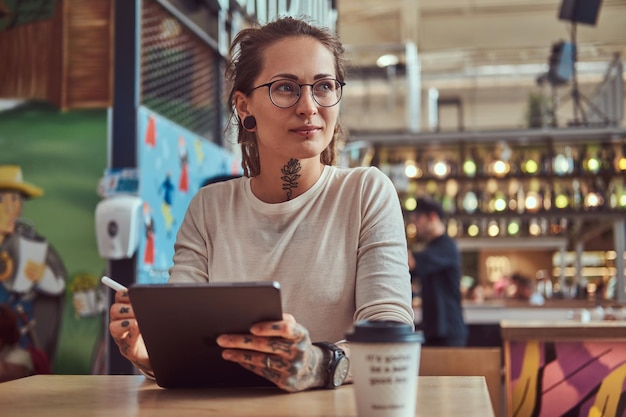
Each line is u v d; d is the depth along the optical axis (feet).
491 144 33.24
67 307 12.04
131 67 12.31
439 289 18.13
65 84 12.39
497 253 45.83
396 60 51.67
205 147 15.65
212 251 5.46
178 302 3.97
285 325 3.87
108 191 11.93
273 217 5.26
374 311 4.78
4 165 12.39
